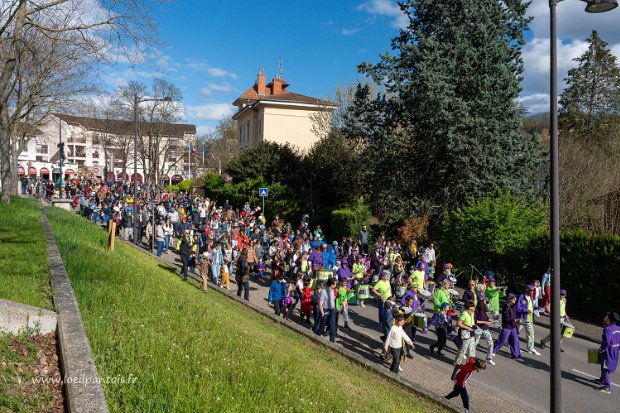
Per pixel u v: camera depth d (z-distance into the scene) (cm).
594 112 4819
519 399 1052
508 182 2484
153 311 905
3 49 1727
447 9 2659
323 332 1445
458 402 1016
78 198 3903
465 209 2348
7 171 2206
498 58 2547
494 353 1303
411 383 1023
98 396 492
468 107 2458
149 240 2686
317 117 4750
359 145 3819
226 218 3272
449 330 1416
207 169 8444
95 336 677
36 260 1022
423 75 2420
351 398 836
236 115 6650
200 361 700
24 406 486
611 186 2653
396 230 2997
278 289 1571
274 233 2684
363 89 2970
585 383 1156
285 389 707
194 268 2214
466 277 2300
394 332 1135
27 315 666
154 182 6172
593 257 1758
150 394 545
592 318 1780
